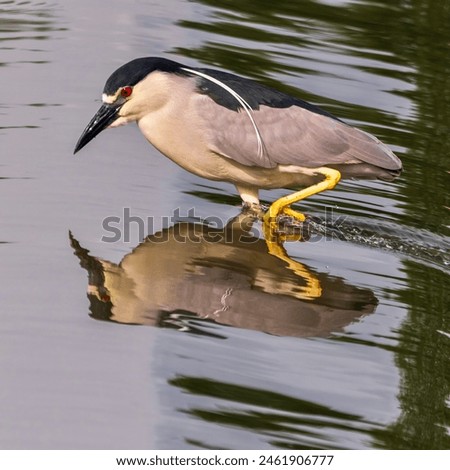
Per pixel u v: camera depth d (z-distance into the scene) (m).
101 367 9.24
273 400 8.95
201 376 9.22
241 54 18.42
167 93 12.84
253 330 10.20
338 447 8.36
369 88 17.50
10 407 8.56
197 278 11.23
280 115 12.98
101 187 13.31
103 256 11.52
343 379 9.41
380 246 12.62
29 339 9.60
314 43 19.30
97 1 20.78
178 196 13.44
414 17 21.03
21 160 13.79
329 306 10.84
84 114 15.51
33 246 11.55
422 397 9.24
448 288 11.61
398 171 12.94
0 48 17.86
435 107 17.03
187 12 20.50
